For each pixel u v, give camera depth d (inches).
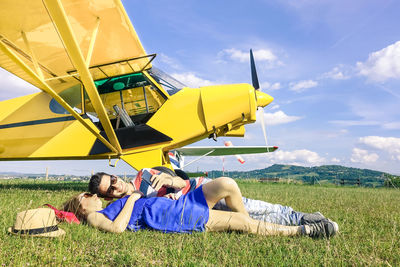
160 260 54.7
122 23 182.9
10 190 203.8
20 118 236.4
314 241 71.2
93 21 179.3
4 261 49.6
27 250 55.1
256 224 75.4
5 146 231.5
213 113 208.5
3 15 156.7
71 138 221.1
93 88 149.1
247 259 53.9
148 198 82.0
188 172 297.0
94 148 214.2
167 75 222.1
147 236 71.1
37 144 226.4
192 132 209.0
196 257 57.1
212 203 78.8
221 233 75.6
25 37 169.5
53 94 154.8
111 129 178.5
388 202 199.5
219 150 393.1
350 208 147.2
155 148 208.4
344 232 84.4
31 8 152.3
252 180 748.6
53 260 51.4
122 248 61.2
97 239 64.9
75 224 77.3
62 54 204.7
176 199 83.2
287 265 52.0
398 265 54.0
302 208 143.3
